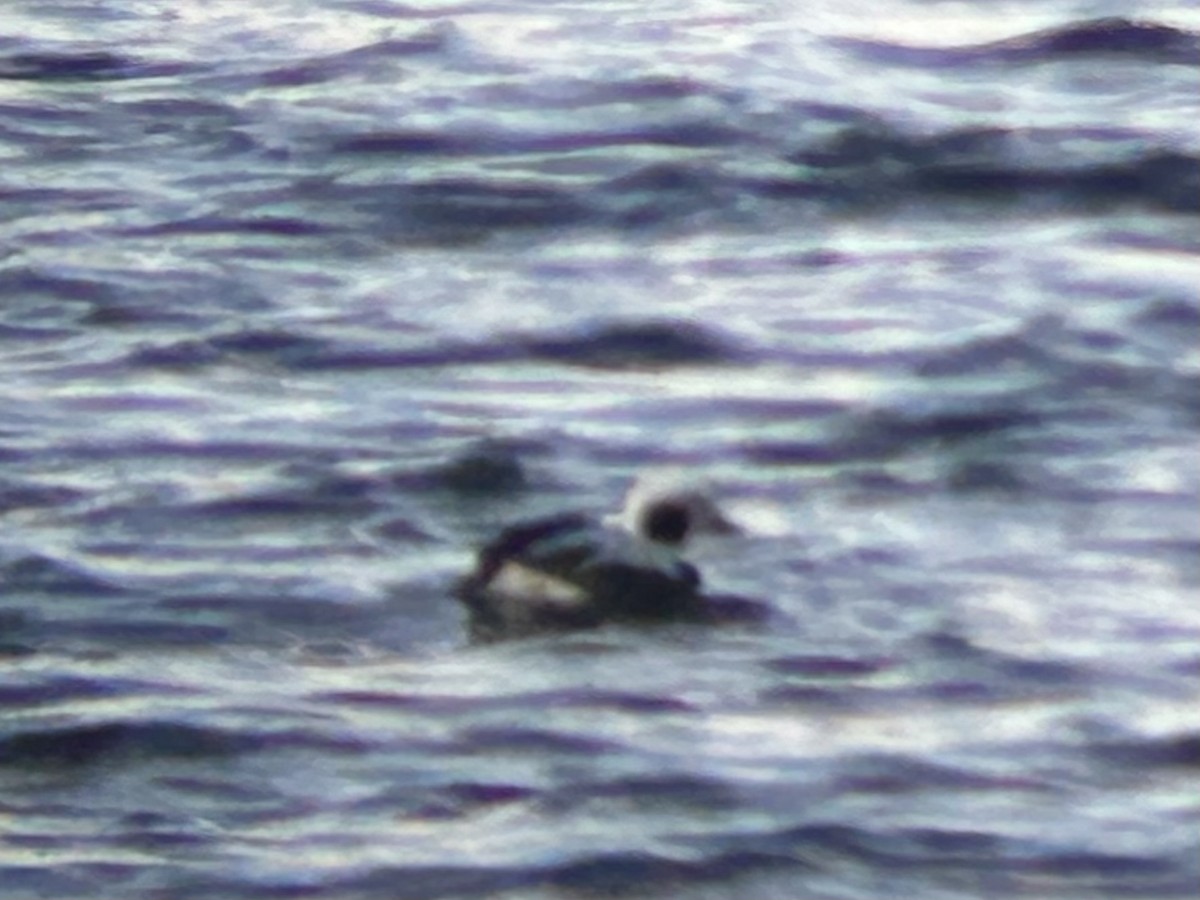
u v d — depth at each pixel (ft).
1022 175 104.47
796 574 72.02
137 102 116.37
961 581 71.72
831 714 65.00
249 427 82.64
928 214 101.50
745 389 85.35
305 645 69.10
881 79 116.57
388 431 82.33
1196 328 89.66
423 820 60.85
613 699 65.77
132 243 98.94
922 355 87.40
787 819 60.54
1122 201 102.17
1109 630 68.90
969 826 60.29
